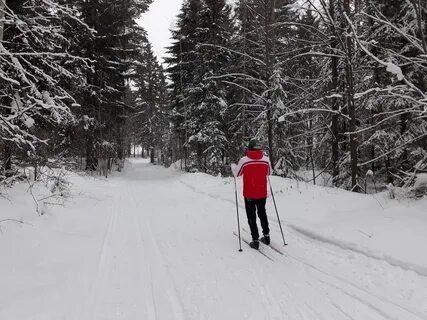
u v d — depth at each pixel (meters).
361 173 15.87
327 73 15.75
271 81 17.48
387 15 11.04
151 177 28.56
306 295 4.52
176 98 32.38
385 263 5.25
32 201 8.16
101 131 27.02
